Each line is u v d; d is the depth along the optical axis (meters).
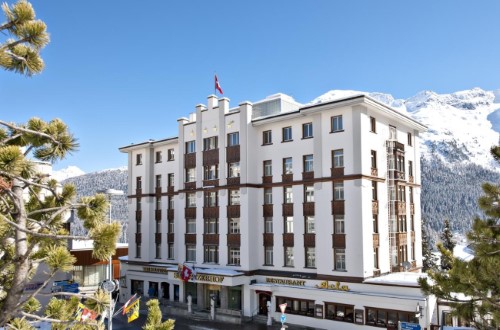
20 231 8.17
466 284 15.69
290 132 42.31
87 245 49.53
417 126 45.94
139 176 56.59
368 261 36.53
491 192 17.06
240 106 44.16
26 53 8.34
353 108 37.41
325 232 38.25
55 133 9.45
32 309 10.99
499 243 15.65
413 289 33.34
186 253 48.50
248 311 41.84
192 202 48.78
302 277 39.31
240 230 43.16
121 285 56.34
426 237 61.59
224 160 45.06
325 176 38.59
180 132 50.09
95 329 9.77
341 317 36.69
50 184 10.41
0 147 8.05
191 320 42.81
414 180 46.00
